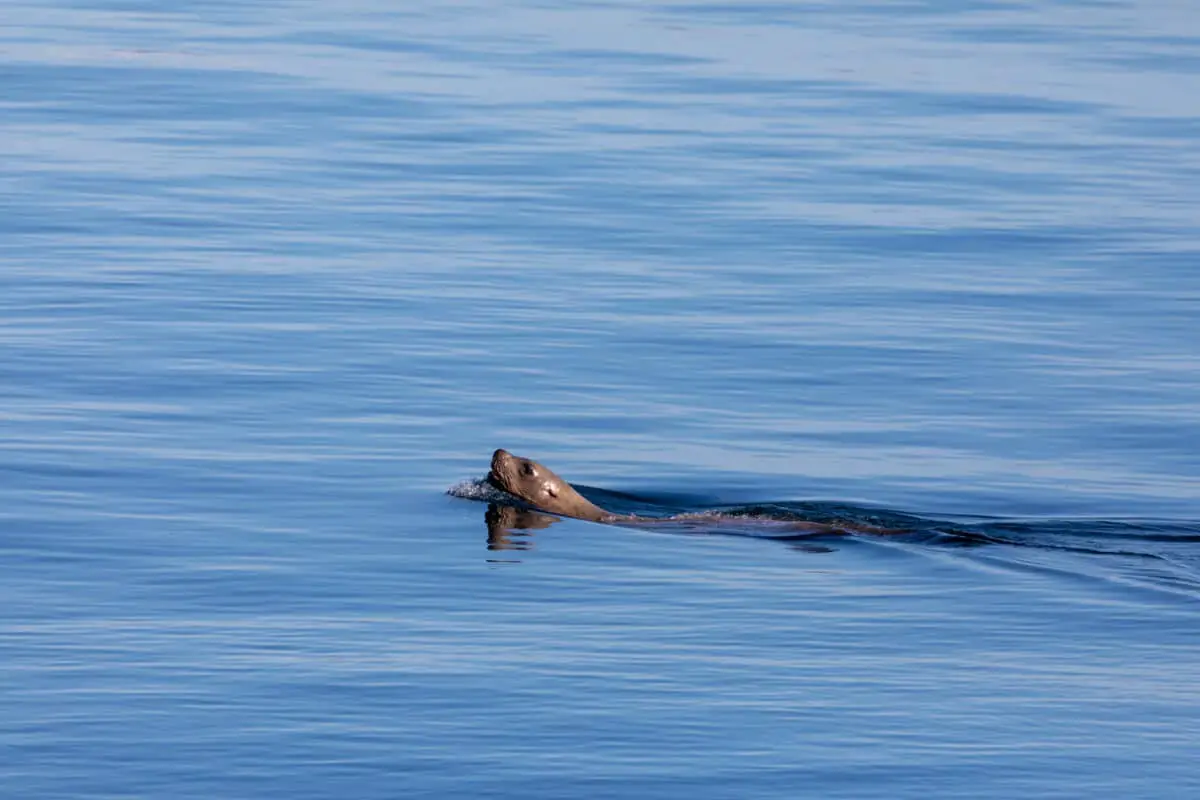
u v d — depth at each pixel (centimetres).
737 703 4462
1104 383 7775
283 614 5084
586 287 9162
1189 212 10712
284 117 13062
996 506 6425
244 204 10650
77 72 14425
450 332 8356
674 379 7800
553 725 4309
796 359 8081
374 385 7569
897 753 4178
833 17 17650
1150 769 4097
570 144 12419
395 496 6300
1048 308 8875
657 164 11888
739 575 5578
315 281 9125
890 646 4912
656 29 16975
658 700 4481
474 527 6019
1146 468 6812
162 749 4134
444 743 4200
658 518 6222
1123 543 5962
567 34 16675
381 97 13788
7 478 6278
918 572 5612
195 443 6762
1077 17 17800
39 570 5397
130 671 4603
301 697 4453
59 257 9419
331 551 5694
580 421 7244
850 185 11381
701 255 9800
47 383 7425
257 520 5969
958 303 8956
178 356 7856
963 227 10362
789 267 9588
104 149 11938
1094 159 12100
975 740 4253
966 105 13812
